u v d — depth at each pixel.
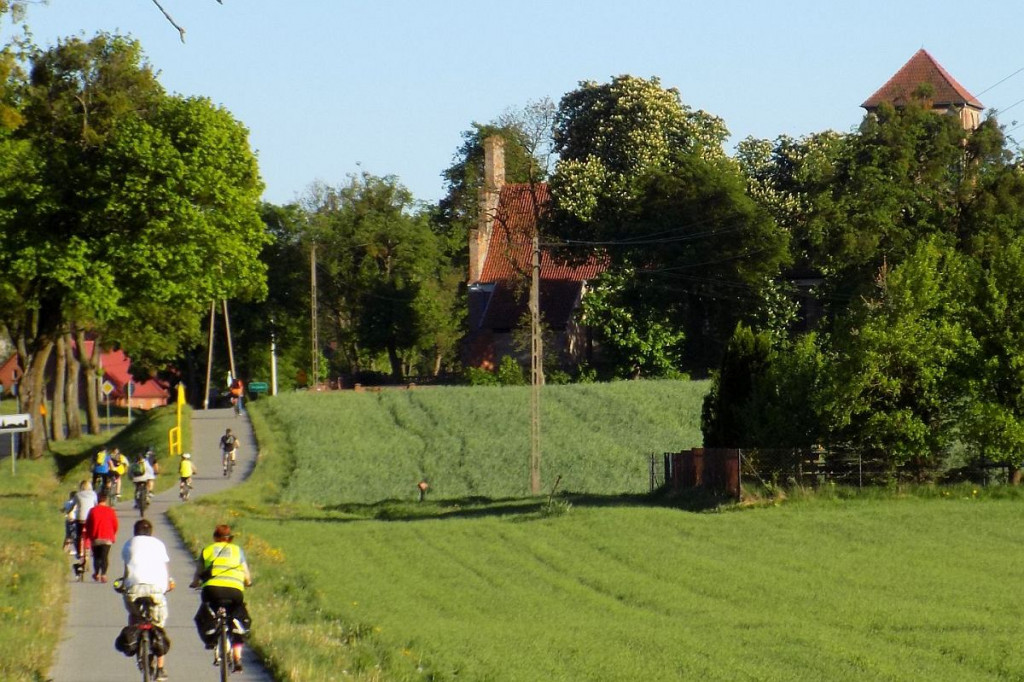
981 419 49.50
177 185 69.56
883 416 49.88
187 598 29.86
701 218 103.50
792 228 107.38
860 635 26.92
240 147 75.44
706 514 47.47
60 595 28.69
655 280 104.00
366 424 82.00
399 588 33.56
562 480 67.81
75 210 68.75
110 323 85.19
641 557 38.72
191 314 92.44
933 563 36.66
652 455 61.97
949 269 52.22
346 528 47.31
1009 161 101.19
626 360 103.25
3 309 73.31
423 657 22.20
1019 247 51.53
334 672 19.53
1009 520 43.78
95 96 68.62
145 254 68.62
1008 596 31.56
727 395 55.47
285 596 29.19
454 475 69.25
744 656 24.41
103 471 56.47
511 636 25.97
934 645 25.66
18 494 59.78
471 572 36.97
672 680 21.92
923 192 98.94
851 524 43.59
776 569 36.16
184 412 88.62
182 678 20.50
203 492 63.66
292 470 70.56
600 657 23.75
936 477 50.38
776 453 50.00
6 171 65.94
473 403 86.38
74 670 20.94
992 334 50.81
